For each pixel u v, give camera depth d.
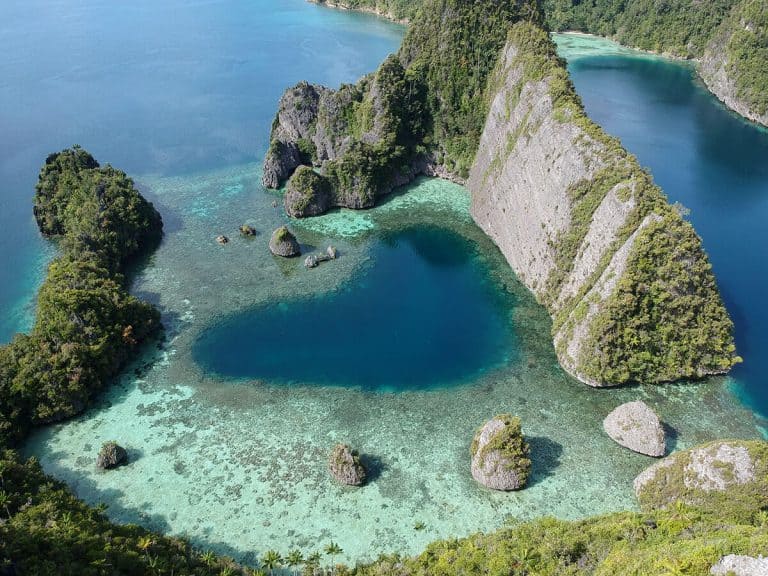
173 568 49.88
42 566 44.53
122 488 64.12
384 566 52.69
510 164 109.69
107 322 81.00
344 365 82.25
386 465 67.00
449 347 85.38
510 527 59.62
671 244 73.69
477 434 68.19
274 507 62.25
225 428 71.88
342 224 117.88
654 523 50.53
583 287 82.00
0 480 56.22
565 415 72.81
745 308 91.94
